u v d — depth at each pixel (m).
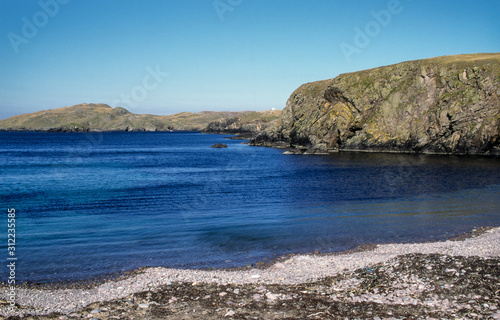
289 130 122.12
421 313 10.13
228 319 10.19
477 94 76.12
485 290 11.29
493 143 73.94
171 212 27.50
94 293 12.59
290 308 10.87
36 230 22.19
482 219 23.73
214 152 102.75
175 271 14.92
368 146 92.75
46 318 10.33
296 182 43.78
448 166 57.41
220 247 18.67
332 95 102.56
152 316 10.48
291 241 19.58
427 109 85.38
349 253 17.27
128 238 20.38
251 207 29.20
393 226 22.42
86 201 32.25
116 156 90.44
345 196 33.50
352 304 10.98
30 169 60.59
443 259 14.33
